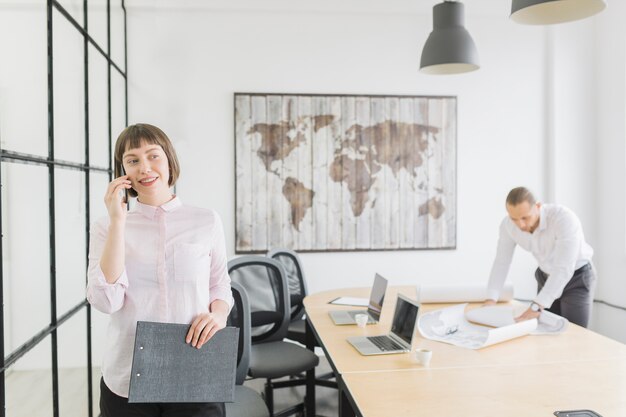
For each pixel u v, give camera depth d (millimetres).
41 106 2223
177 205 1622
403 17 4438
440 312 2607
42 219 2242
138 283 1516
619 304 4324
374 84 4438
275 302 3223
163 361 1445
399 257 4484
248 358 2404
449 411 1568
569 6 2213
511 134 4582
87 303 2930
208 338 1487
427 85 4488
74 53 2742
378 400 1664
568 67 4547
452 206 4516
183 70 4230
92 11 3154
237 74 4289
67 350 2590
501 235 3215
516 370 1952
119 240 1426
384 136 4430
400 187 4457
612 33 4344
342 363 2061
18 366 1969
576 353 2162
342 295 3525
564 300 3338
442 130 4492
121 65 4004
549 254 3096
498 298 3166
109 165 3545
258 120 4301
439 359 2102
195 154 4262
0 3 1830
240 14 4277
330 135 4375
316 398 3521
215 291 1682
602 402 1631
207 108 4262
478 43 4543
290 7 4312
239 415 2115
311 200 4371
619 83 4270
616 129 4328
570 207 4578
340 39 4387
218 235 1674
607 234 4461
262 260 3232
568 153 4562
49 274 2312
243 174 4297
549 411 1562
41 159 2209
